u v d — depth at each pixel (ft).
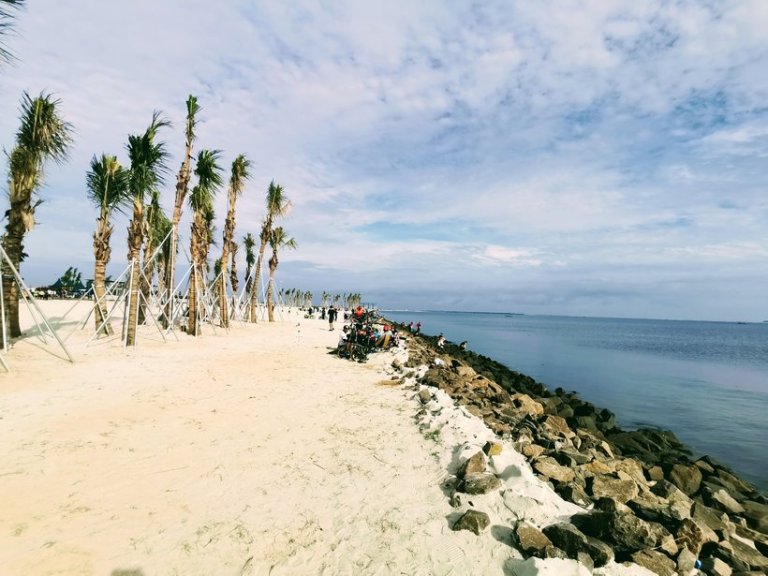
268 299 131.23
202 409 32.19
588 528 17.61
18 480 18.88
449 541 16.70
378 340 74.28
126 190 62.34
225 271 88.33
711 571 17.06
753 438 55.11
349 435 28.60
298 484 21.15
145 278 85.61
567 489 21.20
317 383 44.42
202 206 75.25
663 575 15.49
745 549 19.85
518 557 15.70
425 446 26.73
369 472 22.85
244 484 20.74
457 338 249.75
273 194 112.57
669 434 52.11
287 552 15.75
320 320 170.50
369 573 14.82
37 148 48.49
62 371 39.29
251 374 46.70
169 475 21.01
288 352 65.98
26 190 49.80
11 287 51.55
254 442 26.32
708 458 41.11
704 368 134.72
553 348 193.16
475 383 55.93
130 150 54.08
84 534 15.53
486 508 18.89
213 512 18.03
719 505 28.30
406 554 15.90
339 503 19.48
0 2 24.89
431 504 19.62
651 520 20.20
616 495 21.84
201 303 92.53
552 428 37.63
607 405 74.43
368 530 17.37
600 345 224.12
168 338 67.82
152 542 15.56
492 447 24.02
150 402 32.60
